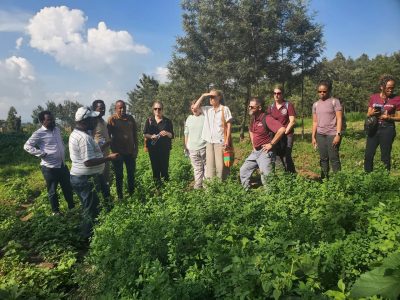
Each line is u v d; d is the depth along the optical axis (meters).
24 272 5.22
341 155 13.68
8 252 5.80
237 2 25.42
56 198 8.16
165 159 9.22
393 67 49.28
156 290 3.74
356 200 5.38
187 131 8.93
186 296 3.56
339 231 4.40
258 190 6.80
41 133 7.89
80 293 4.79
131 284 4.19
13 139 29.25
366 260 3.63
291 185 6.35
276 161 7.59
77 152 6.40
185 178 11.13
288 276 3.47
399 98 7.30
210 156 8.20
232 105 29.97
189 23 28.86
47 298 4.71
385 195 5.41
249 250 4.11
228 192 6.25
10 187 12.68
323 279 3.57
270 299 3.47
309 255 3.66
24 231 7.02
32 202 11.34
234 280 3.47
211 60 26.42
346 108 58.88
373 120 7.41
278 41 24.70
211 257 4.12
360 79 68.06
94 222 6.60
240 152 18.12
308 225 4.46
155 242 4.61
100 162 6.51
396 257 2.59
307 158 14.05
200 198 6.14
